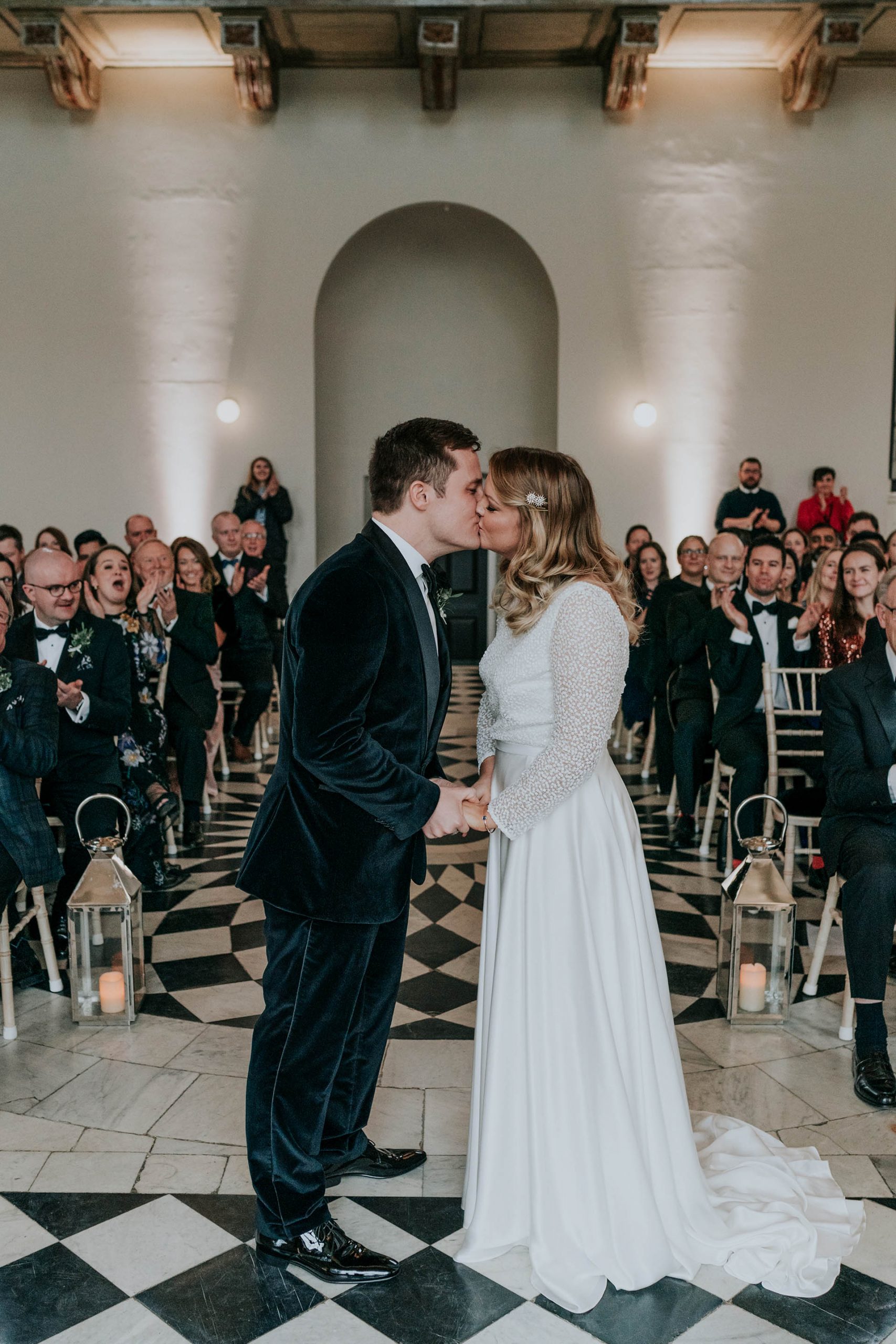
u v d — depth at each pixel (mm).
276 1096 1949
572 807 1982
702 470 9383
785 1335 1812
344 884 1902
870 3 7918
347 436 10727
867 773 2898
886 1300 1902
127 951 3004
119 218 9250
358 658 1807
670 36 8484
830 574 4824
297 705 1811
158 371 9391
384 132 9109
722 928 3129
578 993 1931
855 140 9055
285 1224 1958
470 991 3334
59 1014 3109
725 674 4504
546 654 1968
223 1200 2203
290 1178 1954
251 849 1953
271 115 9117
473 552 11438
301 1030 1944
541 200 9148
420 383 10680
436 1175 2303
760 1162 2221
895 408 9328
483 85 9047
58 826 4469
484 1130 1994
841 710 2984
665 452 9367
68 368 9398
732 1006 3010
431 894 4289
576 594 1924
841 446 9352
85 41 8609
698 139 9070
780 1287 1930
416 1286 1931
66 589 3693
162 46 8766
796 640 4688
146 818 4227
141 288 9312
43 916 3219
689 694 4945
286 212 9211
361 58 8938
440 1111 2568
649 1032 1976
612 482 9406
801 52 8539
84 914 2980
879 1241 2070
